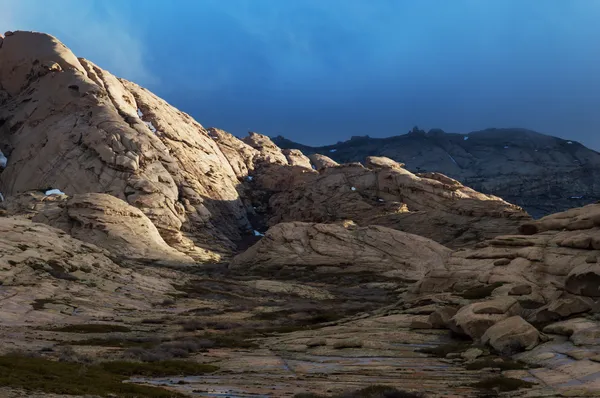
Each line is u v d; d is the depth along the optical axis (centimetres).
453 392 1975
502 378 2131
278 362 2808
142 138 15250
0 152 15662
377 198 16000
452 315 3709
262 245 11325
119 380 1997
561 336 2889
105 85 17150
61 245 6625
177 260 10812
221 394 1862
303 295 7700
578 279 3491
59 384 1653
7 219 6831
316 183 17250
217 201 16462
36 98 16662
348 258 10531
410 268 10056
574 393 1816
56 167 14475
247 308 6075
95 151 14475
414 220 13562
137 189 13738
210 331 4250
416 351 3088
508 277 4716
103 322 4388
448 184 15775
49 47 17750
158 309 5575
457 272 5259
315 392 1953
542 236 5378
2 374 1669
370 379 2283
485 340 3017
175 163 15650
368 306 6506
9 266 5409
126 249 10781
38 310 4431
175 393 1803
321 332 3888
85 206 11512
